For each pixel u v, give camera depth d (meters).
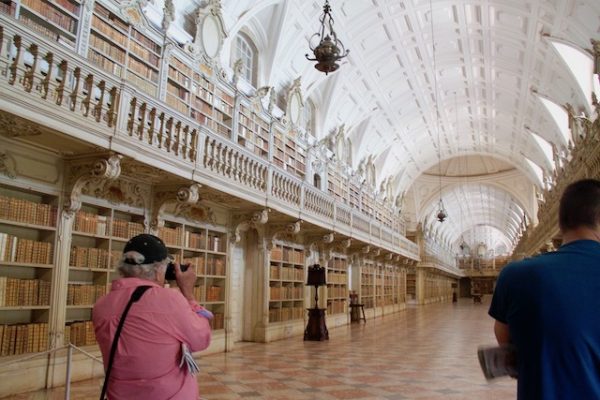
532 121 23.75
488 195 48.03
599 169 11.95
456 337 13.99
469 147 32.66
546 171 28.42
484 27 17.44
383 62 19.08
